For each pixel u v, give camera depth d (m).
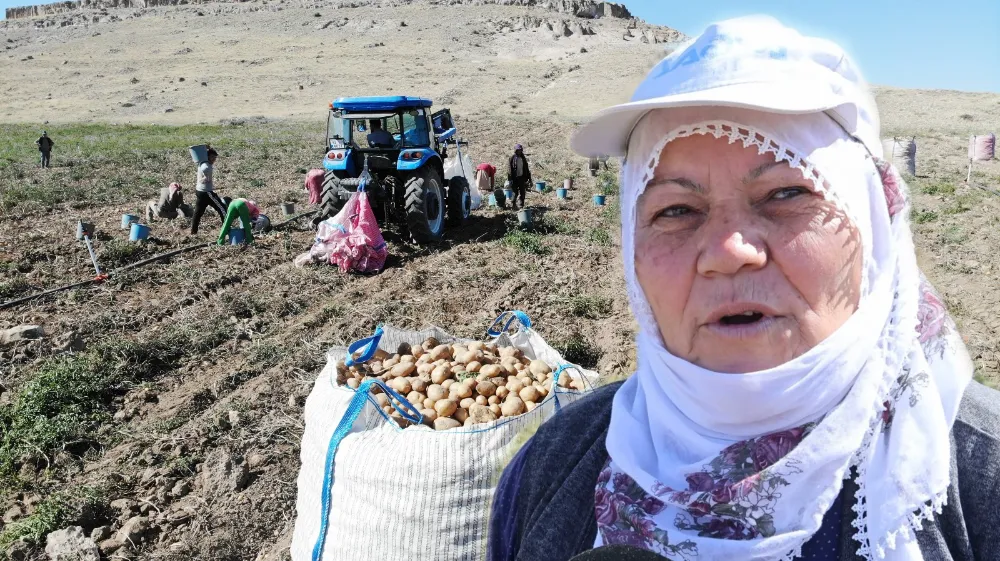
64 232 11.33
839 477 1.00
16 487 4.64
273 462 4.81
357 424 3.21
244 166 20.44
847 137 1.05
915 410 1.00
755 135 0.99
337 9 112.81
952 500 0.97
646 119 1.12
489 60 83.00
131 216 11.84
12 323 7.32
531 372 3.69
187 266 9.38
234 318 7.54
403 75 71.50
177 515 4.30
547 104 54.50
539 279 8.73
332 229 9.41
